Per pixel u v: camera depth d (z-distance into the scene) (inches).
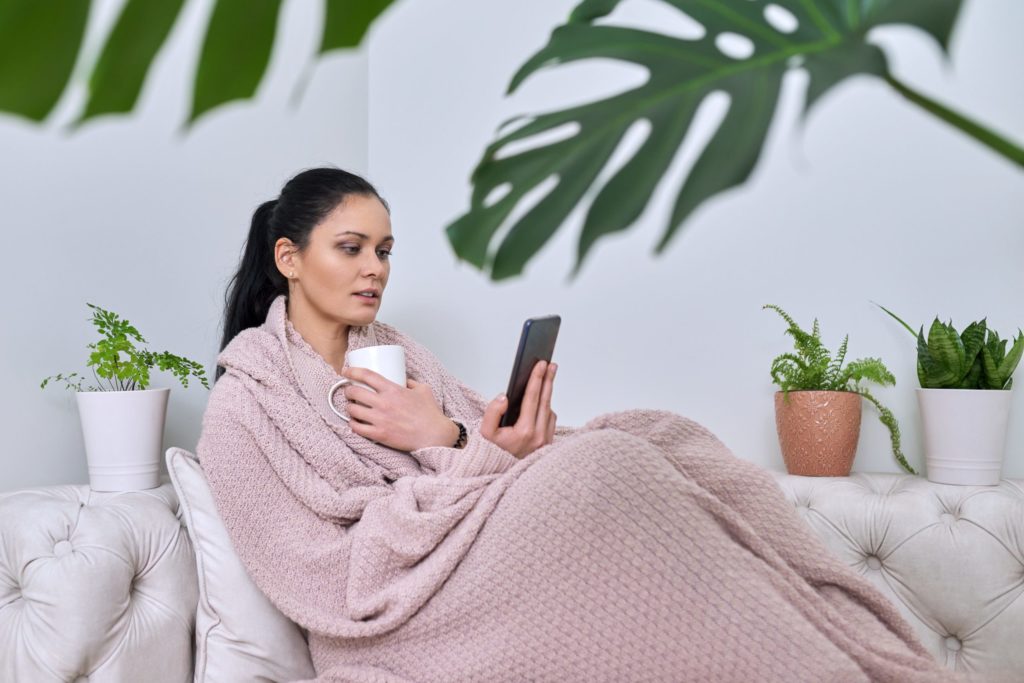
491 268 15.8
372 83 90.3
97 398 53.4
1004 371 61.6
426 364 64.4
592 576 42.3
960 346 62.5
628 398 78.5
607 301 79.6
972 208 68.7
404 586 45.3
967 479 61.2
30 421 56.5
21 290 56.1
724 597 40.4
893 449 68.8
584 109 15.8
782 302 73.7
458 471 50.6
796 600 41.2
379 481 52.9
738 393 75.0
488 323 84.3
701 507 43.1
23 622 44.8
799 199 73.3
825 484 63.0
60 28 10.9
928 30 12.3
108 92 11.4
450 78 87.5
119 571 46.5
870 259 71.3
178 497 51.2
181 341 67.6
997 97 68.4
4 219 55.2
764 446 74.2
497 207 16.3
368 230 57.8
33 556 45.4
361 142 88.9
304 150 81.3
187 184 68.5
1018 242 67.5
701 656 40.3
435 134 87.8
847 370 67.2
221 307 71.1
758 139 13.3
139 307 64.1
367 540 47.0
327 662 47.7
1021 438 66.2
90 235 60.6
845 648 40.1
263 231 62.1
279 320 57.7
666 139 14.5
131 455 54.2
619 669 41.5
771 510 47.5
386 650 45.8
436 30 88.2
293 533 49.3
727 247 75.5
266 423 52.2
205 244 69.9
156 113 65.9
